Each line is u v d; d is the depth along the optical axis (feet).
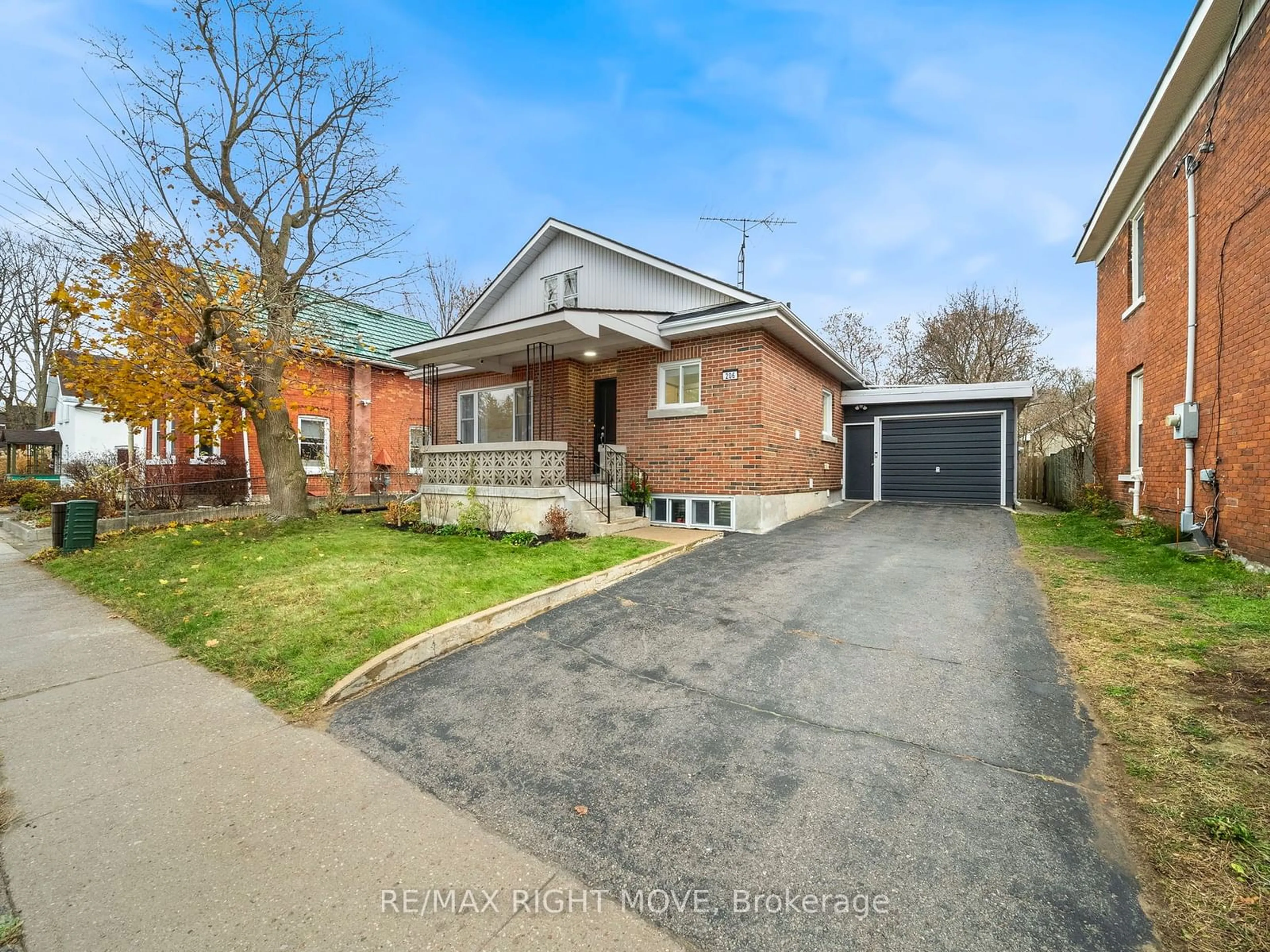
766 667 12.63
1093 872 6.41
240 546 26.07
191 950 5.82
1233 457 19.17
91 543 29.68
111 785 8.96
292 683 12.55
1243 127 18.75
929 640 13.62
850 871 6.70
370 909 6.36
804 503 35.96
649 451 33.88
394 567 20.83
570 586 18.29
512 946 5.82
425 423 36.73
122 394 27.96
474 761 9.53
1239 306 18.94
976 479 42.01
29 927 6.13
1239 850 6.48
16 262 84.74
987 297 79.25
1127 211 30.71
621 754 9.54
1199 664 11.16
